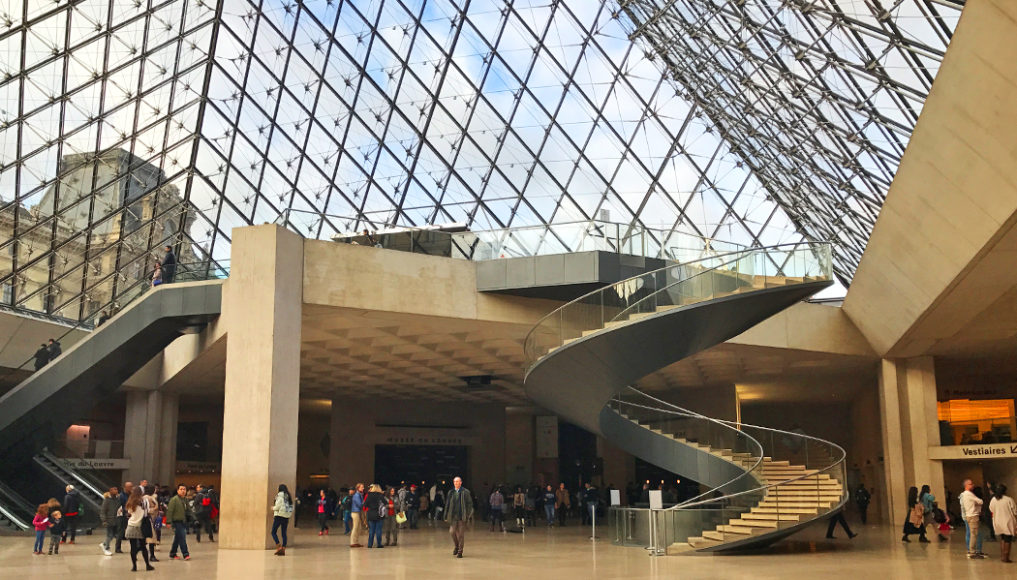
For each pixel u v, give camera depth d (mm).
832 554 17375
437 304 24766
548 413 49469
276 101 43156
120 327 26297
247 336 20875
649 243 26500
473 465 45375
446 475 45312
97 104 37906
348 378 36594
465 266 25562
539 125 40125
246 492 19938
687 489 45062
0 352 34875
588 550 18906
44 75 34938
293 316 21703
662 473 46219
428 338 28453
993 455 29734
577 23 37906
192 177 44688
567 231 25391
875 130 26016
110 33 35719
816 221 40156
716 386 41688
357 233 25484
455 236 25750
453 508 17234
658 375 37750
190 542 21875
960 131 14188
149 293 26281
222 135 43906
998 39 11312
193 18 38781
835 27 23234
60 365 26719
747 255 19859
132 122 40062
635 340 20344
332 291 22844
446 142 41344
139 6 35969
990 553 17672
